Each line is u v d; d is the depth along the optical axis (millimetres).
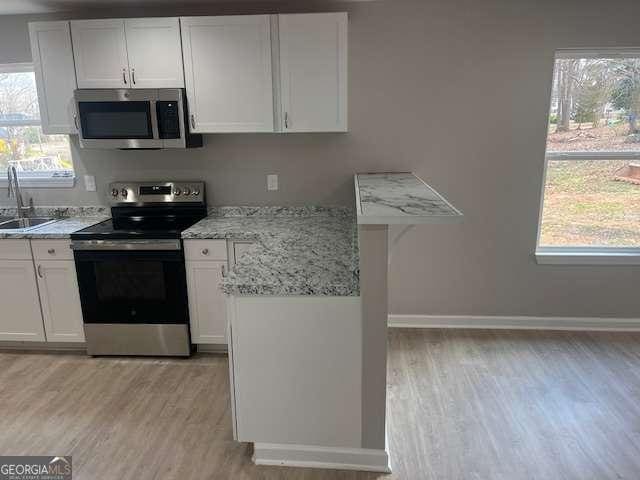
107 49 2965
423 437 2309
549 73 3139
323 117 3018
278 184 3443
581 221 3436
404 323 3586
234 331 2008
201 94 3000
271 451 2146
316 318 1961
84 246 2957
